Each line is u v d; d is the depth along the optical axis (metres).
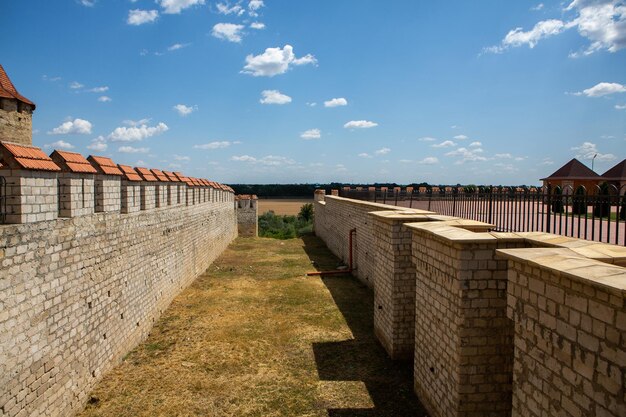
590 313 3.50
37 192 6.00
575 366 3.69
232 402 7.46
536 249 4.79
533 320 4.30
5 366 5.29
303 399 7.56
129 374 8.51
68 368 6.86
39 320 6.04
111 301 8.66
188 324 11.61
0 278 5.21
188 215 15.89
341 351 9.74
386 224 9.59
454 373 6.10
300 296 14.63
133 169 10.23
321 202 32.50
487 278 5.92
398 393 7.79
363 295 14.85
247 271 19.23
